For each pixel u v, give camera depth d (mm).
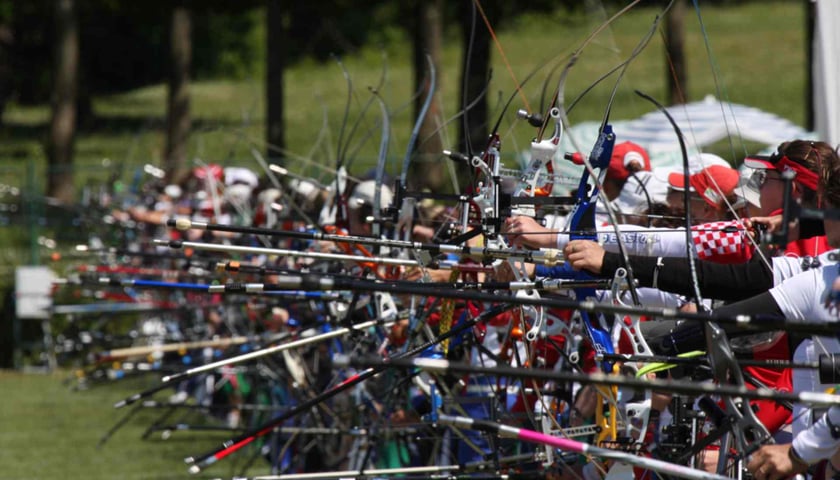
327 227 19844
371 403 20766
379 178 18500
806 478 13602
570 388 15656
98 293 36250
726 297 12688
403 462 21078
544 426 13719
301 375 21594
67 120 63250
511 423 16938
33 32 108250
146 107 112438
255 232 14352
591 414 15641
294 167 46844
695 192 16922
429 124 36562
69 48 63062
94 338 35219
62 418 38125
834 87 24844
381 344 18781
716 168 16203
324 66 108000
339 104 88375
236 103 107688
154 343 34531
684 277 12633
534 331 13898
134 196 42281
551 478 15594
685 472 10562
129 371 33562
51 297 41938
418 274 17516
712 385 9523
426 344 14219
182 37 62719
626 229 14555
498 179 14266
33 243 48375
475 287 13359
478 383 18828
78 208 41031
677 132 11742
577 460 14656
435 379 16344
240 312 30016
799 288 11898
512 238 14781
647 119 35750
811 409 12258
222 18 125688
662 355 13227
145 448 32844
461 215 17375
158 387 20469
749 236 12797
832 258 11414
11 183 59625
